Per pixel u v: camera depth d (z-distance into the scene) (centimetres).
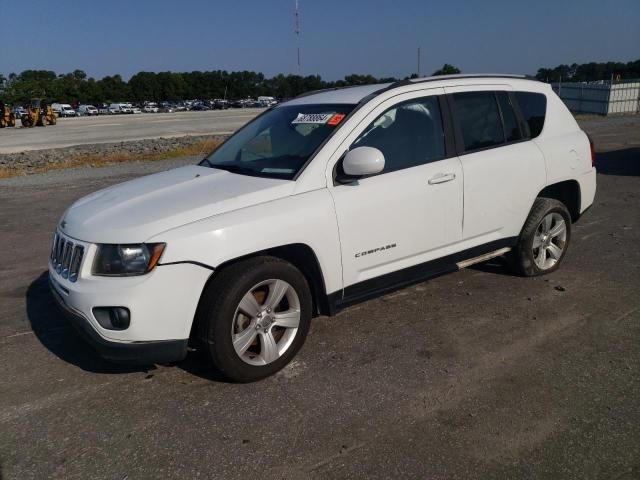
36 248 687
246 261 346
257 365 352
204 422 314
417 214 416
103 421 319
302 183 368
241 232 335
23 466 281
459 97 457
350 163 366
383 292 417
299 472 271
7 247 694
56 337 433
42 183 1230
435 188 424
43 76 14000
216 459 282
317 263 372
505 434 296
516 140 492
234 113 6381
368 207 389
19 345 419
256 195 353
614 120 2758
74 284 331
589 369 361
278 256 373
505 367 367
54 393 350
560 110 537
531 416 312
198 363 386
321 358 387
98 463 282
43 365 388
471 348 395
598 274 539
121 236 322
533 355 382
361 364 376
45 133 3619
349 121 394
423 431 300
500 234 484
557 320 437
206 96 13175
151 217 332
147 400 339
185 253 319
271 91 13312
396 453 283
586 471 267
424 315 455
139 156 1834
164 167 1507
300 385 351
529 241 508
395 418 313
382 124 408
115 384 360
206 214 335
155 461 282
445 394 336
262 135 443
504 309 461
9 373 377
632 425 301
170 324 322
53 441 301
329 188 377
